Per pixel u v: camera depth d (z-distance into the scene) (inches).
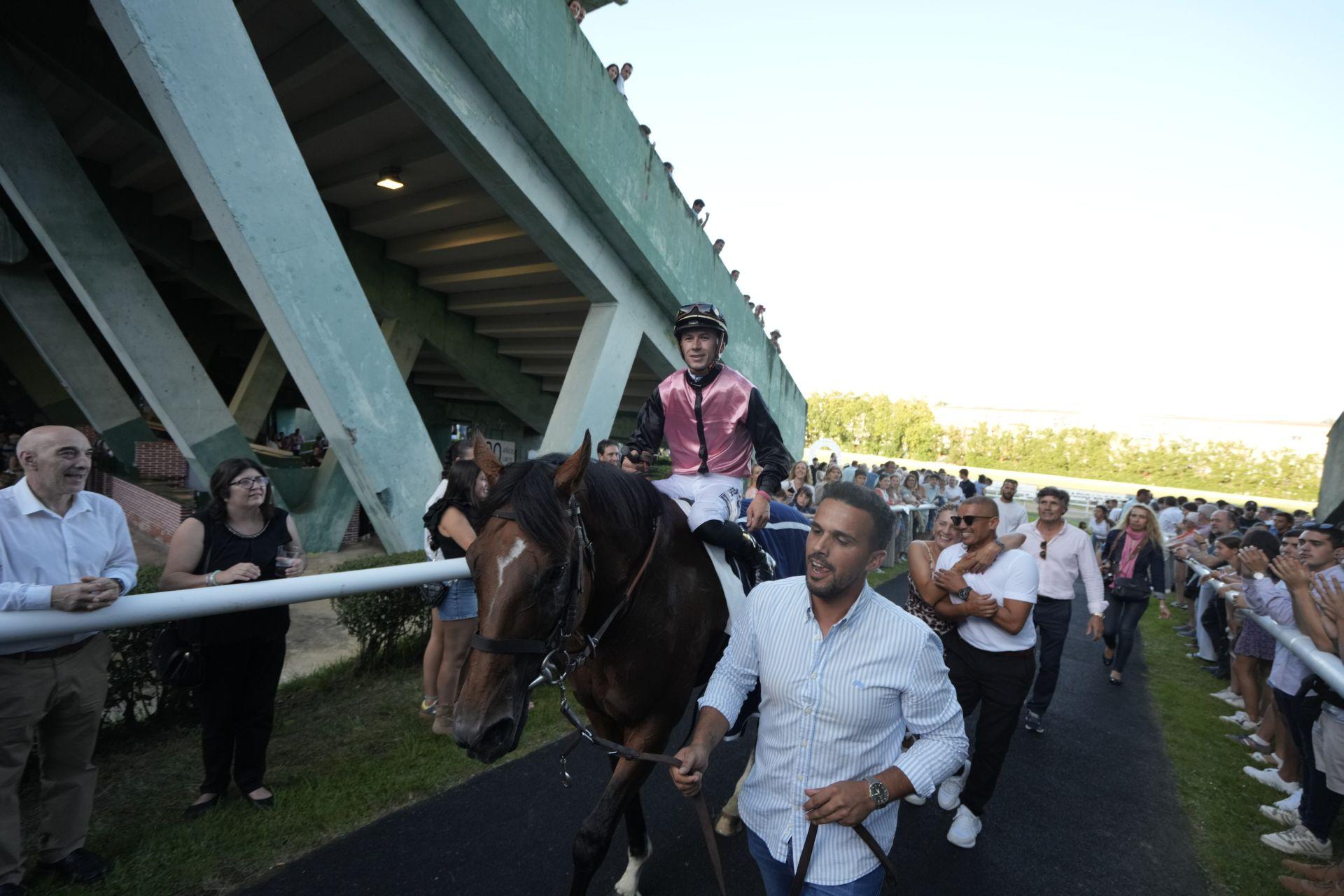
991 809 141.4
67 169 261.4
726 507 102.3
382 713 155.9
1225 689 237.3
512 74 224.1
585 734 70.1
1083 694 223.9
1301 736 128.5
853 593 62.8
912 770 59.1
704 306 104.1
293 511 310.8
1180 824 138.9
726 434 108.0
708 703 66.9
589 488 81.9
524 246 320.5
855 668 61.7
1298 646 122.8
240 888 97.2
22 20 245.1
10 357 491.5
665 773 145.4
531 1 227.6
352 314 214.2
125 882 95.1
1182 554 226.8
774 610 67.4
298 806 116.3
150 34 163.3
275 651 113.3
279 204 192.2
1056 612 185.3
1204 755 175.3
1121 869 122.0
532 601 67.8
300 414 821.2
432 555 150.8
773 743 66.1
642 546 86.5
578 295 342.0
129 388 714.8
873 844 59.5
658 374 366.3
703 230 340.5
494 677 65.7
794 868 63.2
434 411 597.3
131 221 394.3
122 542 97.8
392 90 246.5
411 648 185.8
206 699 109.2
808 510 344.8
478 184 290.4
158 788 118.7
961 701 130.0
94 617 81.9
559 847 113.4
